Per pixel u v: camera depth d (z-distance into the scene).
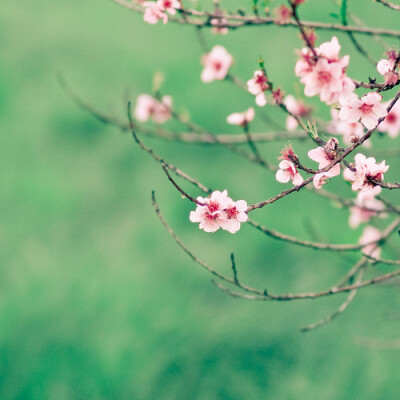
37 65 6.72
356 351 3.67
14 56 6.84
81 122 5.88
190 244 4.57
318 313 3.95
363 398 3.46
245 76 5.67
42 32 7.11
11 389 3.67
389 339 3.62
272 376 3.68
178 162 5.34
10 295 4.25
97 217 4.98
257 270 4.34
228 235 4.60
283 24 1.62
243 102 5.47
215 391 3.65
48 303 4.17
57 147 5.70
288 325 3.93
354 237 4.17
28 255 4.61
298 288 4.14
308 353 3.76
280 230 4.50
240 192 4.89
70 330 3.98
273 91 1.38
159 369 3.76
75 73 6.49
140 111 2.38
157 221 4.81
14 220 4.97
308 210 4.54
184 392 3.65
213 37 6.15
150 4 1.58
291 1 1.21
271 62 5.71
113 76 6.41
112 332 3.95
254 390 3.63
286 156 1.19
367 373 3.55
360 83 1.16
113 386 3.68
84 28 7.18
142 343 3.89
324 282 4.11
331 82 1.16
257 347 3.85
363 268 1.94
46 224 4.93
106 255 4.57
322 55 1.18
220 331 3.96
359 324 3.80
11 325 4.02
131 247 4.62
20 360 3.81
